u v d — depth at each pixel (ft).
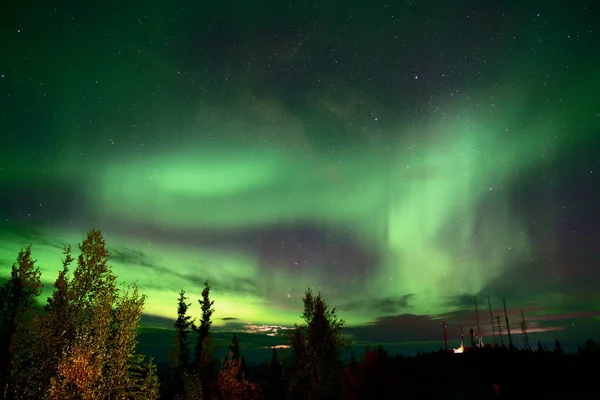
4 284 45.14
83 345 42.14
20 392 42.52
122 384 45.14
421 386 96.12
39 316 45.03
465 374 111.04
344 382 52.60
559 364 114.62
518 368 114.52
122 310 47.39
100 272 47.44
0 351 42.57
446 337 196.34
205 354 125.49
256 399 81.00
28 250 47.21
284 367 62.49
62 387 39.14
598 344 118.21
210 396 90.43
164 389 109.40
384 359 53.01
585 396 81.51
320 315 62.18
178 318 144.66
